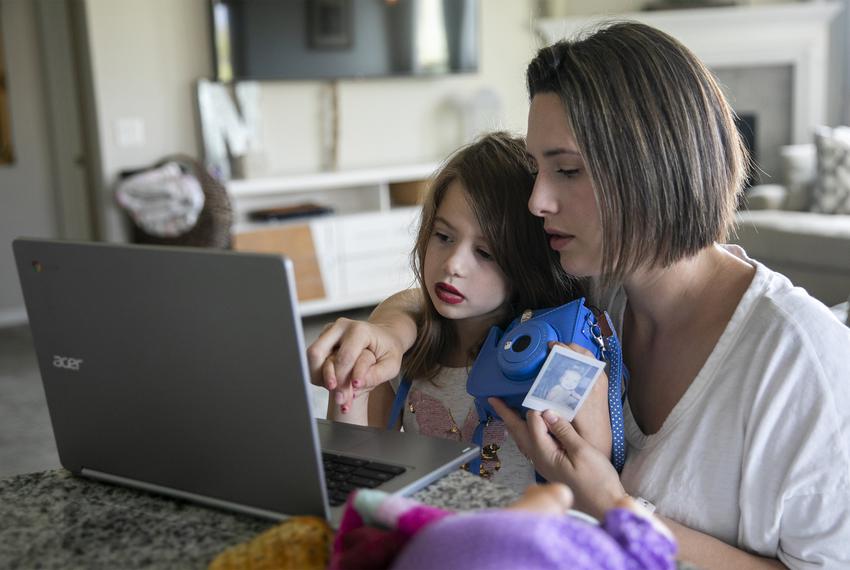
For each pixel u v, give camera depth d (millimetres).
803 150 4793
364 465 883
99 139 4500
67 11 4855
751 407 954
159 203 4258
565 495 609
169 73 4621
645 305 1066
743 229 4449
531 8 5844
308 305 4758
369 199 5184
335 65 5059
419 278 1234
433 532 552
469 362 1191
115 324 832
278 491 790
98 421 887
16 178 4980
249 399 775
